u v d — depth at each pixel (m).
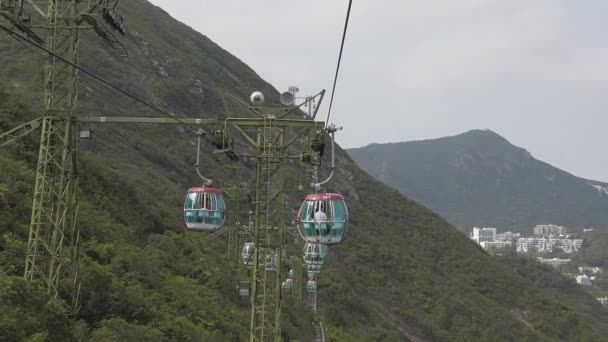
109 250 27.84
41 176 18.12
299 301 51.06
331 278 69.69
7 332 12.66
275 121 21.38
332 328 52.00
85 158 40.28
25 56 61.28
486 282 102.31
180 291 30.02
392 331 70.00
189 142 76.25
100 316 21.52
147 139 68.38
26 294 14.56
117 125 64.62
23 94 49.81
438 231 113.19
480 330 83.44
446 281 94.69
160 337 21.91
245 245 43.88
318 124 21.31
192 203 21.77
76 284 18.91
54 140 18.70
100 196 36.75
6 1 17.45
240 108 92.56
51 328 14.56
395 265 89.19
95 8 18.48
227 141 21.06
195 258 40.16
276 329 24.42
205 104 88.94
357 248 88.81
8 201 23.94
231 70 122.19
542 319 97.06
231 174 70.62
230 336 28.14
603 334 101.12
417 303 83.38
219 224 22.16
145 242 37.59
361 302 71.62
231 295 37.41
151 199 47.91
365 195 113.94
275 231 27.94
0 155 28.89
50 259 17.75
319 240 20.39
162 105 78.62
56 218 17.88
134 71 82.62
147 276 28.75
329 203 20.39
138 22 105.62
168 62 92.31
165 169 63.69
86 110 59.12
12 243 20.41
